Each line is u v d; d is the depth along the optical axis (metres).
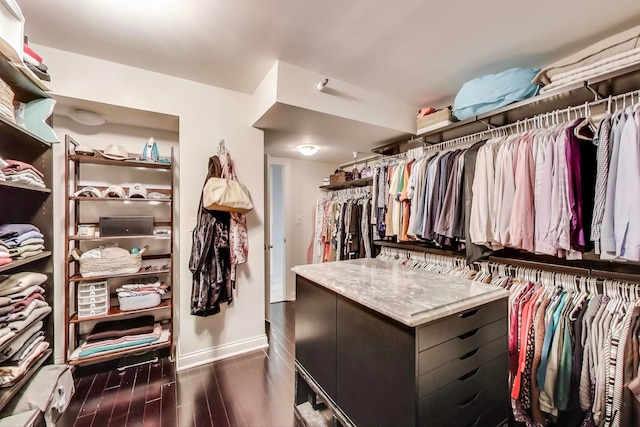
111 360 2.22
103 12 1.43
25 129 1.53
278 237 4.58
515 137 1.65
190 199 2.20
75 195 2.02
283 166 3.93
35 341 1.61
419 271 1.58
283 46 1.73
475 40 1.65
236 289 2.38
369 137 2.75
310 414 1.61
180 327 2.15
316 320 1.46
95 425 1.53
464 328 1.05
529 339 1.49
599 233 1.27
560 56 1.81
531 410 1.48
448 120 2.17
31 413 1.31
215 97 2.29
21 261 1.45
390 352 0.99
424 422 0.92
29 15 1.44
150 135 2.49
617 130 1.23
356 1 1.35
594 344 1.30
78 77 1.83
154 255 2.44
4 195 1.69
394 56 1.82
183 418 1.59
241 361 2.24
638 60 1.28
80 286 2.02
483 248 1.77
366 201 3.00
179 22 1.50
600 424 1.27
